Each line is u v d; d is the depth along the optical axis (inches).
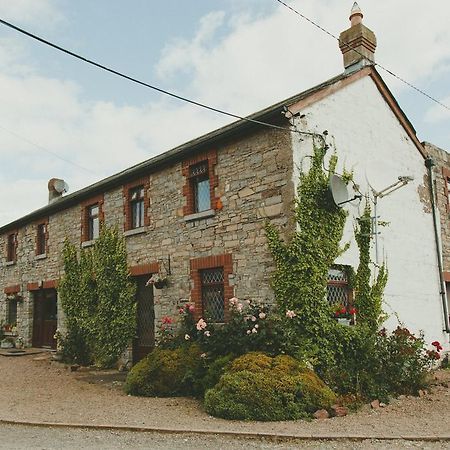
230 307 398.0
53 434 271.1
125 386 403.5
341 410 308.0
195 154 473.1
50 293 705.6
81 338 573.9
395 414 312.8
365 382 354.9
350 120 453.7
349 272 424.5
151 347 510.0
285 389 303.1
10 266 802.2
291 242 376.2
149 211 520.1
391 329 447.5
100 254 571.8
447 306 534.9
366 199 453.1
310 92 413.4
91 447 242.4
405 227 497.7
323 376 356.5
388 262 462.9
